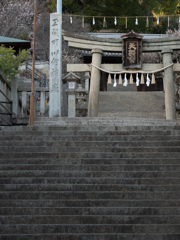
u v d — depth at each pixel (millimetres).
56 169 7234
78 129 9203
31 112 10477
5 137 8547
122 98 21172
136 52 14531
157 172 6910
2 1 31859
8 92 13570
